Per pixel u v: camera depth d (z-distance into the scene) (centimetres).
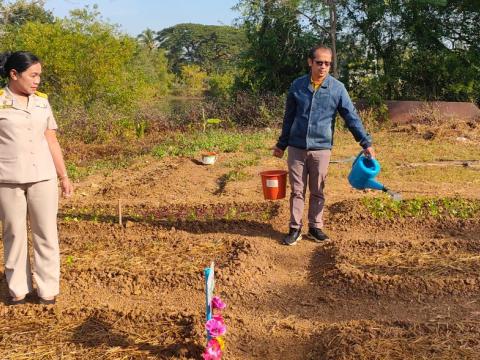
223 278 514
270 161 1207
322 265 558
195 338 383
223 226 691
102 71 2091
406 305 463
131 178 1091
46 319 436
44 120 456
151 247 609
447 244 593
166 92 5734
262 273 539
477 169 1067
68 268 541
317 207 628
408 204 743
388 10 1898
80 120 1773
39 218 456
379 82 1861
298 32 2038
